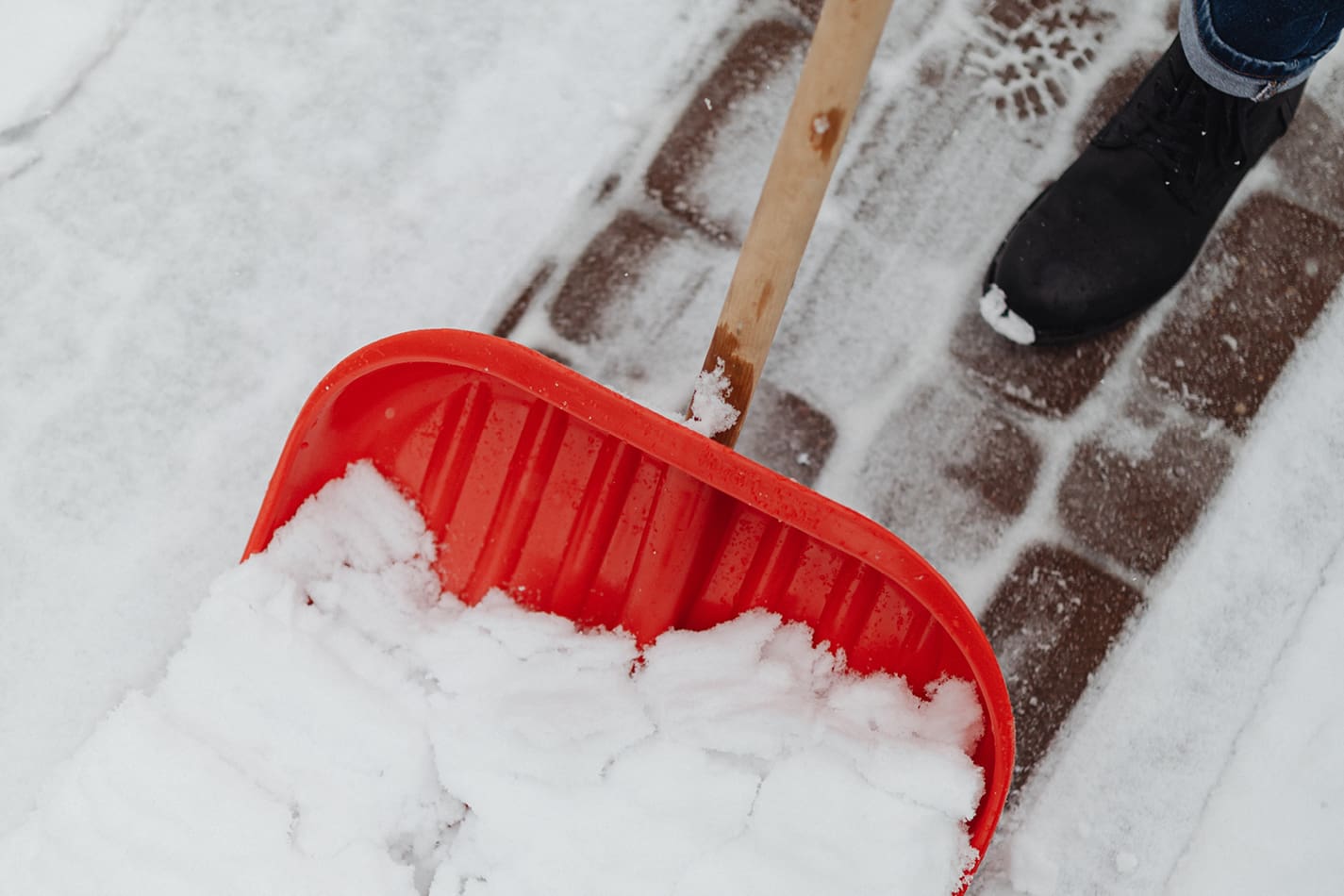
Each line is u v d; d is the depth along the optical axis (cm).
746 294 95
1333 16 105
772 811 100
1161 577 126
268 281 127
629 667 106
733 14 134
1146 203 126
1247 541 127
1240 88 114
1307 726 123
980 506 126
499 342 91
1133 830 121
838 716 103
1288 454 129
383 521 108
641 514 105
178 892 99
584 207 130
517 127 131
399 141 131
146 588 121
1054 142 134
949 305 130
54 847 101
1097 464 128
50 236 128
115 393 125
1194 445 129
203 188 129
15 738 119
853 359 128
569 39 133
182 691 103
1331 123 136
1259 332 131
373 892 100
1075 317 125
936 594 90
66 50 130
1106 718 123
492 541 108
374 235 129
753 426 126
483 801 101
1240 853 120
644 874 99
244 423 125
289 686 102
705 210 130
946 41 135
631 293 128
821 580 103
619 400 89
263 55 132
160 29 132
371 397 104
